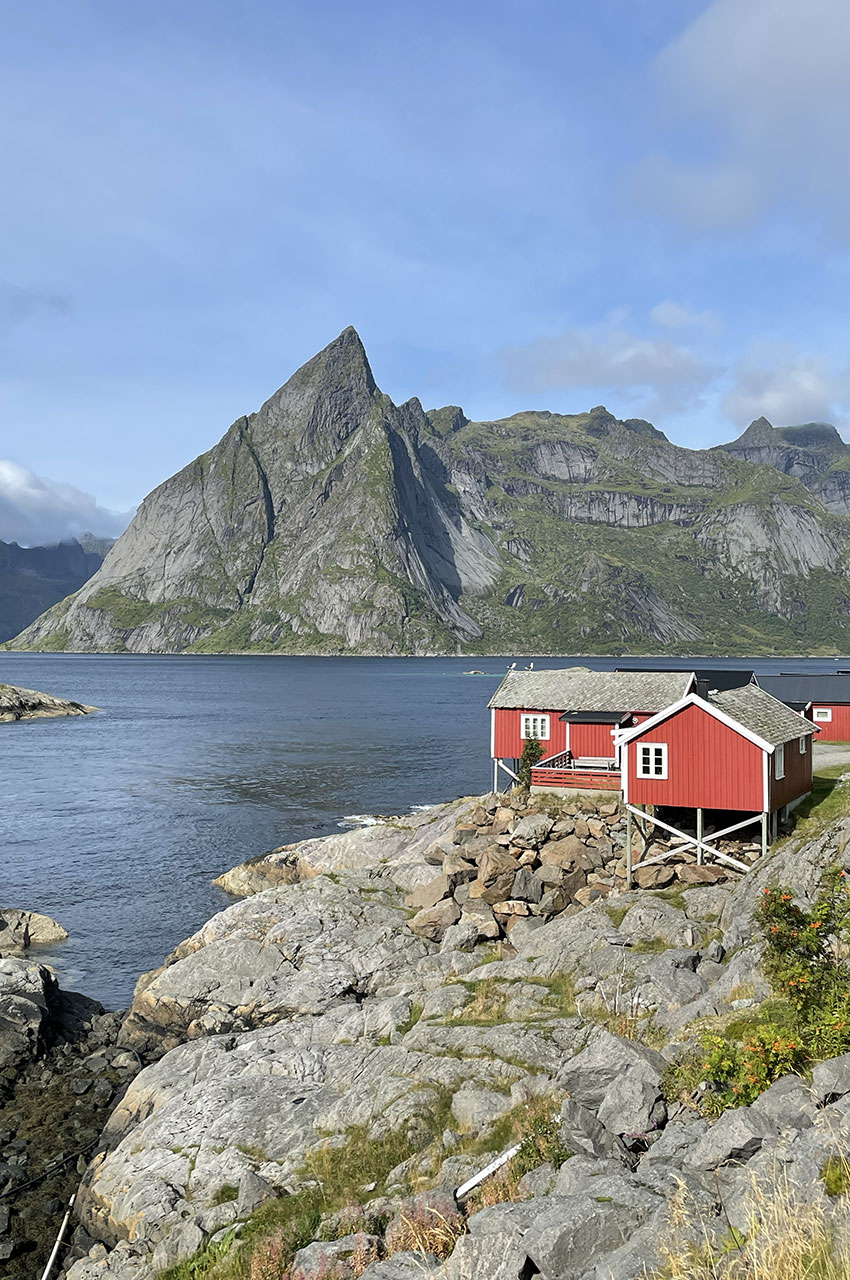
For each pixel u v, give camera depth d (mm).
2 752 112688
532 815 43406
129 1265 18125
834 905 18250
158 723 150000
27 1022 32656
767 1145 12383
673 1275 9258
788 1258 8680
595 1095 16906
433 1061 21750
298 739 123750
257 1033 29094
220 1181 19797
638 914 29609
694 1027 19422
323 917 38969
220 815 73188
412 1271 12695
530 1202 13094
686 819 41312
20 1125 27375
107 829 68688
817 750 60281
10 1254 21172
